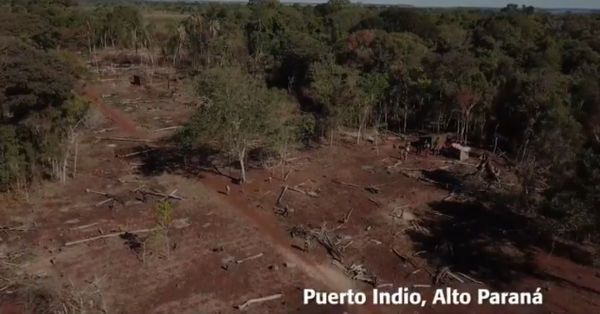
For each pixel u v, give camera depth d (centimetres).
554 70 4634
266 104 3306
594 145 2820
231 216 2923
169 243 2602
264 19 7212
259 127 3266
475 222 2944
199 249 2564
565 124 3153
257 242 2656
